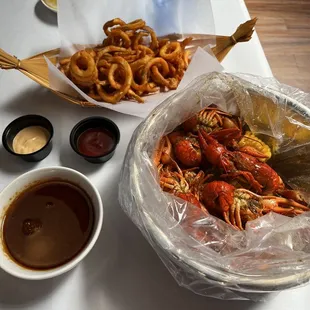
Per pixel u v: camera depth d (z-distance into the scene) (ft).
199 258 0.89
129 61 1.52
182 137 1.40
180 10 1.64
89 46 1.57
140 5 1.66
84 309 1.03
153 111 1.13
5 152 1.32
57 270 0.91
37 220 1.06
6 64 1.32
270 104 1.22
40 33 1.70
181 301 1.05
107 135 1.35
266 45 2.98
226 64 1.62
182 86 1.46
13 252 1.00
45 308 1.02
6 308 1.02
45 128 1.35
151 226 0.91
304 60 2.92
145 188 0.98
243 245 0.99
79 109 1.45
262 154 1.36
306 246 0.99
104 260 1.10
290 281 0.86
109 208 1.20
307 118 1.15
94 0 1.56
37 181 1.09
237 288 0.86
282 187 1.35
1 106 1.44
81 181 1.08
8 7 1.78
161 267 1.09
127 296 1.05
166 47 1.55
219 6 1.85
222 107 1.34
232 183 1.39
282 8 3.20
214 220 1.05
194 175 1.37
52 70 1.34
